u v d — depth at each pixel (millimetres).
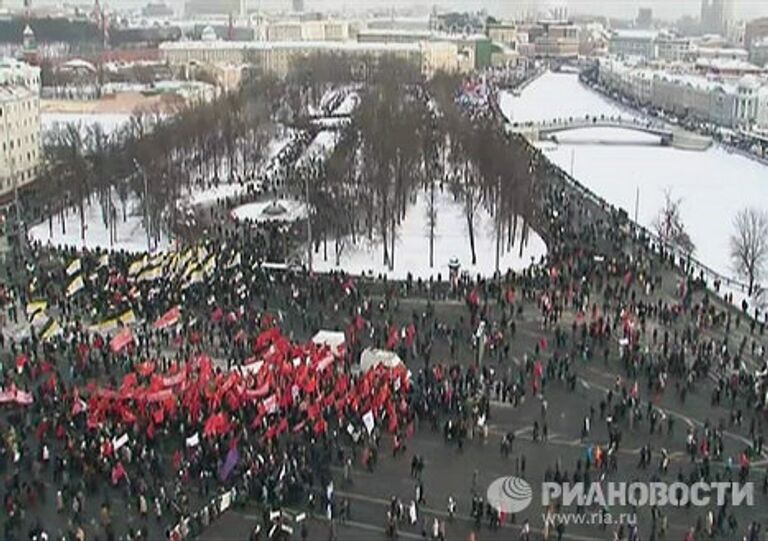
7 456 103000
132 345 131625
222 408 110562
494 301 159625
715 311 154875
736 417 116188
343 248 186375
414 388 120000
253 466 99562
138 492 96688
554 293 156750
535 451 109375
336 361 125812
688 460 107750
